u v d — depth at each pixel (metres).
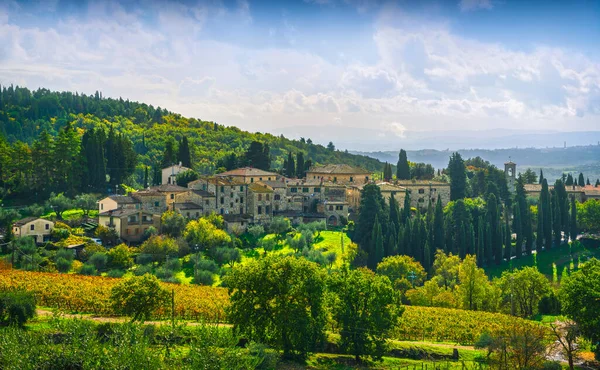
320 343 82.00
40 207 164.38
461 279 118.44
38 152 182.50
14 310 73.19
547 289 117.12
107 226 147.25
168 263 128.12
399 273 129.00
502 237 165.25
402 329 94.62
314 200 191.12
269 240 149.62
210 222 153.00
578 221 190.88
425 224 158.25
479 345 85.62
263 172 195.50
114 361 52.88
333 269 133.38
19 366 51.69
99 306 89.19
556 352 89.38
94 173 188.62
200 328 58.56
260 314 76.25
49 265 121.19
